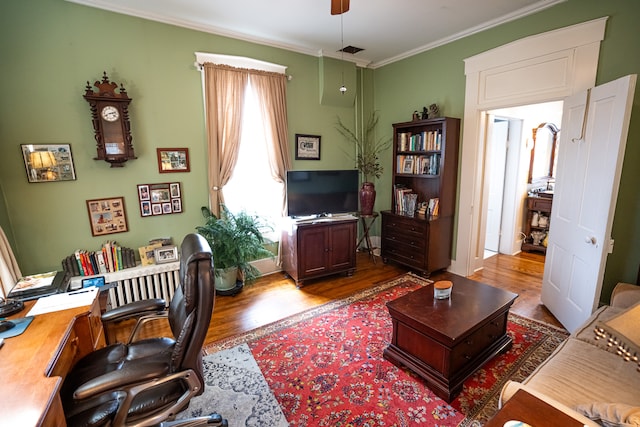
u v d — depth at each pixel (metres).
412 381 1.99
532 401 1.02
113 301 2.77
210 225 3.18
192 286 1.31
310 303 3.13
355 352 2.30
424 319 1.94
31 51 2.47
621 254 2.51
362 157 4.66
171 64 3.05
